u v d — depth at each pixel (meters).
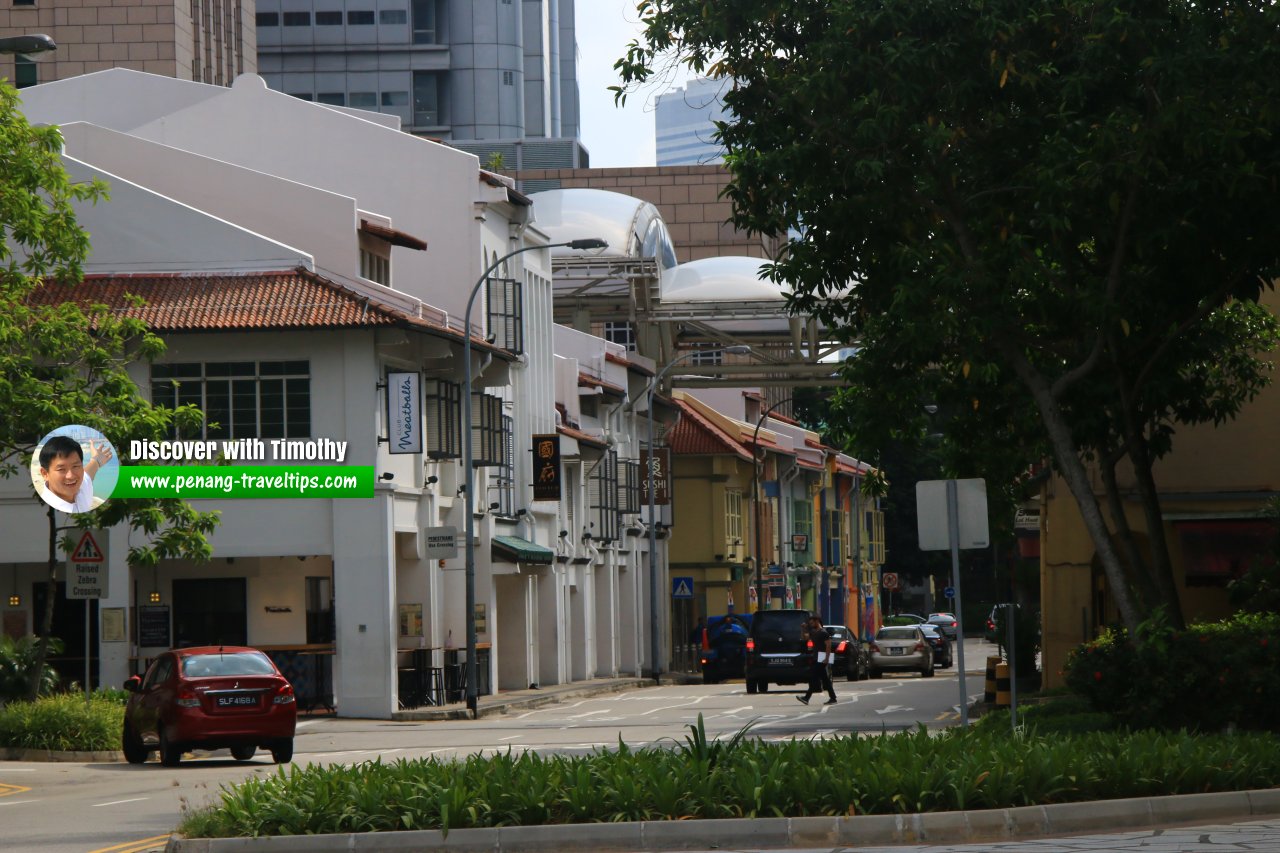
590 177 138.00
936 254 27.89
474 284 60.47
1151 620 25.98
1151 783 18.95
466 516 49.12
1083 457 35.50
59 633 52.44
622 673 80.75
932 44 26.56
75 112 63.97
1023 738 20.81
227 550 48.88
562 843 17.00
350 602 48.78
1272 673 25.28
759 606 83.56
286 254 50.75
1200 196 26.80
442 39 184.50
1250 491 42.03
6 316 34.62
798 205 27.97
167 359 48.94
